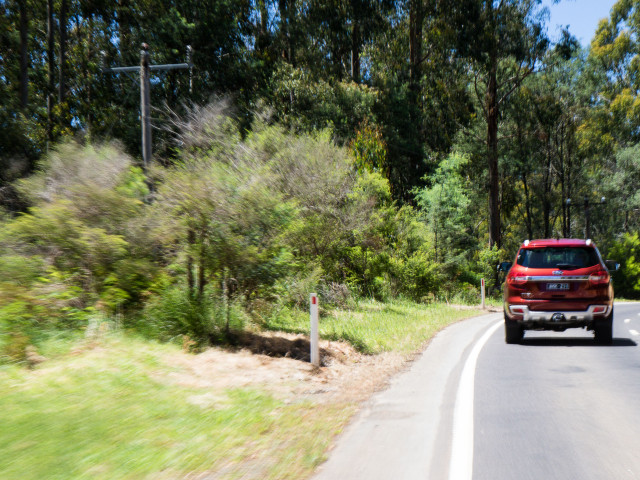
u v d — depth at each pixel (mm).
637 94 60312
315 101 39531
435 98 44375
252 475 4469
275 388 7633
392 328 14445
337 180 18984
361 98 41438
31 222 9625
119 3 36250
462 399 7289
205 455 4848
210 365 8438
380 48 46469
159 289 10312
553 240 12906
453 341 13148
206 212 9984
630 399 7332
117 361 7594
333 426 5953
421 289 25109
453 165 37875
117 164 11133
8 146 25562
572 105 53812
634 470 4789
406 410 6711
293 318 13789
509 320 12617
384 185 24250
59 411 5660
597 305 12047
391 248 25016
